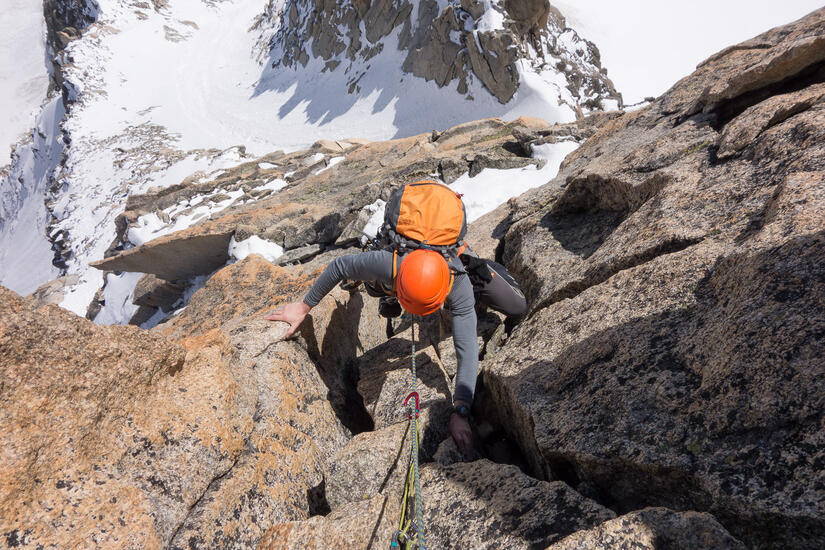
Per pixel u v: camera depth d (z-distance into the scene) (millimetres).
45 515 1356
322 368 2928
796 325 1647
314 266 8078
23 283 60500
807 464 1413
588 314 2549
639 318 2270
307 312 2670
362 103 52844
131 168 56219
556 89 40062
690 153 3422
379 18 54750
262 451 2082
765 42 5074
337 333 3178
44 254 62781
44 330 1518
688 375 1880
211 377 1995
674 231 2615
